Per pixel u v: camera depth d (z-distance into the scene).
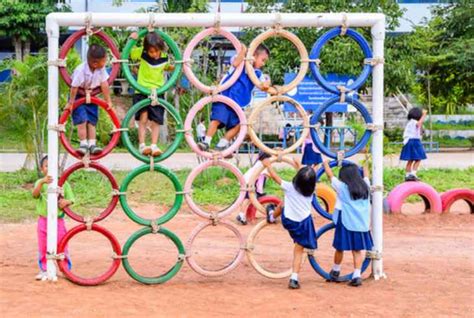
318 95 23.25
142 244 12.14
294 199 8.81
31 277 9.17
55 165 8.82
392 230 14.03
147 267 10.12
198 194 17.48
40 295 8.19
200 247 11.89
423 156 16.69
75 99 8.83
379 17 9.30
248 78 9.18
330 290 8.71
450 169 22.73
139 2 35.41
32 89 17.89
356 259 8.97
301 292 8.58
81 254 11.06
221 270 9.16
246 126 9.07
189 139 9.02
